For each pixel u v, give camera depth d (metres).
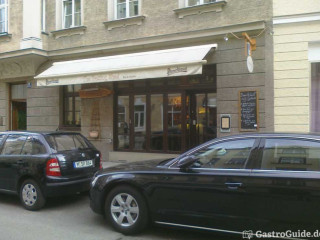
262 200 4.10
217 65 9.53
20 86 14.01
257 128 8.88
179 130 10.34
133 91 11.15
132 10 11.20
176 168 4.73
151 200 4.78
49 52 12.51
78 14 12.30
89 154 6.94
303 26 8.83
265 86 8.84
